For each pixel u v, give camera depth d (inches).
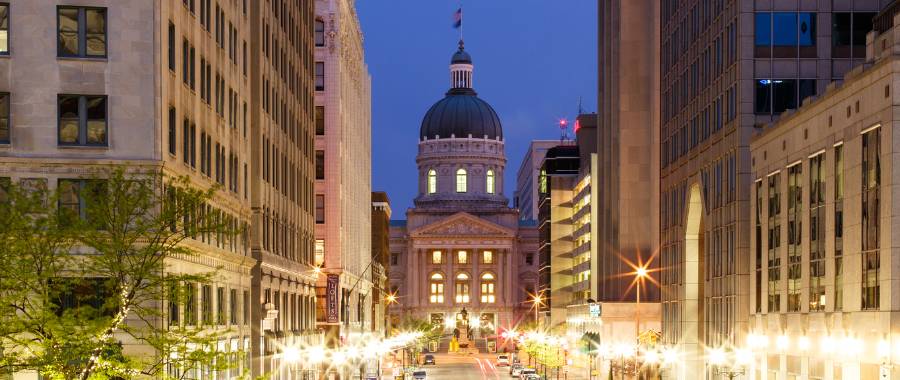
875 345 2217.0
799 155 2748.5
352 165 5634.8
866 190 2279.8
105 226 1622.8
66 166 1979.6
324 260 4864.7
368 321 6761.8
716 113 3663.9
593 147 7819.9
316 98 4906.5
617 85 5728.3
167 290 1648.6
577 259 7755.9
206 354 1631.4
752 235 3203.7
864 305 2294.5
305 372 3855.8
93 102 2006.6
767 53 3346.5
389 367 7091.5
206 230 1708.9
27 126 1980.8
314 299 4429.1
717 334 3631.9
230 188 2738.7
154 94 2015.3
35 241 1566.2
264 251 3191.4
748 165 3336.6
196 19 2336.4
